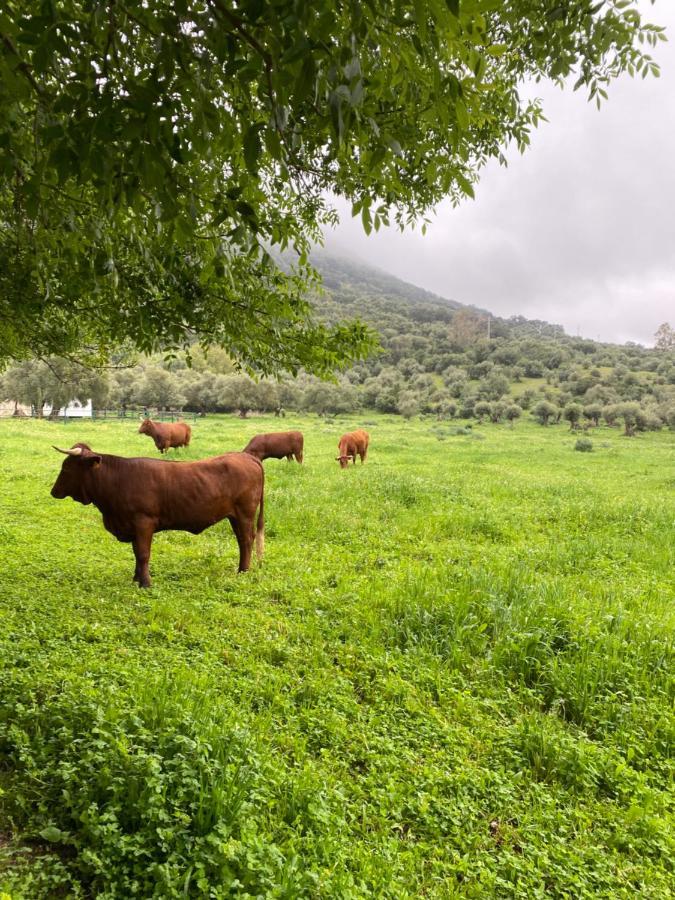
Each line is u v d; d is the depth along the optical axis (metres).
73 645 5.05
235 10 1.78
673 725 4.45
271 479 16.52
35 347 6.34
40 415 52.03
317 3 1.60
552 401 76.69
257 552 8.34
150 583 7.13
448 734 4.26
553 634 5.79
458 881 3.00
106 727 3.51
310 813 3.17
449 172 2.39
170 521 7.26
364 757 3.92
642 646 5.62
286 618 6.29
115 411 63.06
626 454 33.47
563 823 3.46
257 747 3.73
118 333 5.46
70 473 6.80
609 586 7.86
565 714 4.79
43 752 3.36
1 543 8.63
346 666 5.27
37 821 2.97
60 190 3.25
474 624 5.97
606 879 3.00
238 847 2.72
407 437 42.06
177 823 2.86
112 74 1.97
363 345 5.14
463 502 13.73
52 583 6.88
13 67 1.92
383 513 12.24
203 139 1.93
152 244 4.11
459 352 126.56
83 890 2.63
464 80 2.01
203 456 22.64
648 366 104.69
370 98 2.33
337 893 2.62
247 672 4.97
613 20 3.28
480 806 3.55
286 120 1.84
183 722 3.62
